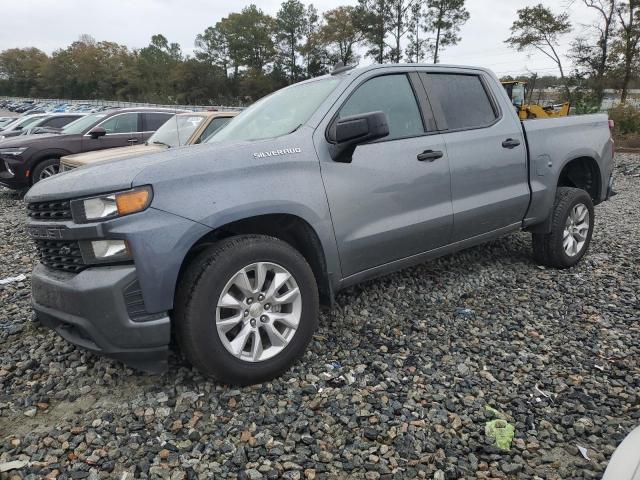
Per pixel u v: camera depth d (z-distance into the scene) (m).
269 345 3.15
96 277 2.64
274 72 83.75
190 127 7.51
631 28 35.03
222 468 2.37
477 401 2.87
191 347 2.78
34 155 10.06
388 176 3.56
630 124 21.58
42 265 3.09
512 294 4.46
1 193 11.74
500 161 4.31
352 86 3.59
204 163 2.85
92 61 106.12
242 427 2.66
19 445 2.56
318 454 2.46
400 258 3.81
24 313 4.21
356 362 3.31
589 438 2.54
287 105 3.76
